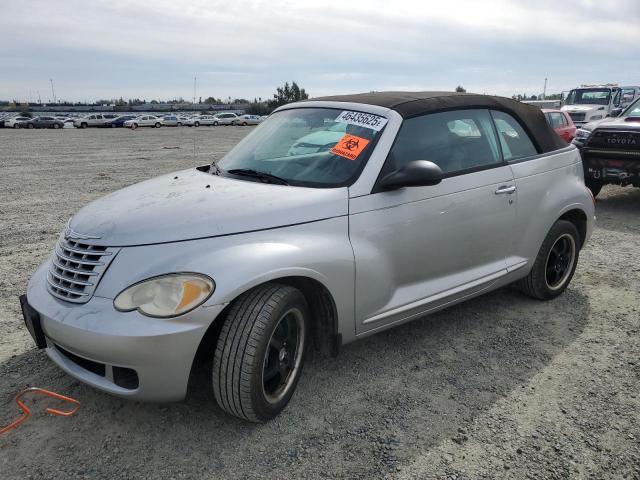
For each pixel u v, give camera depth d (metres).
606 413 3.15
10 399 3.20
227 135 37.62
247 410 2.81
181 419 3.03
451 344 3.98
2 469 2.62
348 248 3.18
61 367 2.89
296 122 4.00
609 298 4.89
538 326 4.30
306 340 3.17
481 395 3.33
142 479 2.58
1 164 16.38
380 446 2.84
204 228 2.83
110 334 2.56
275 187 3.31
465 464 2.71
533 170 4.37
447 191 3.70
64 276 2.88
